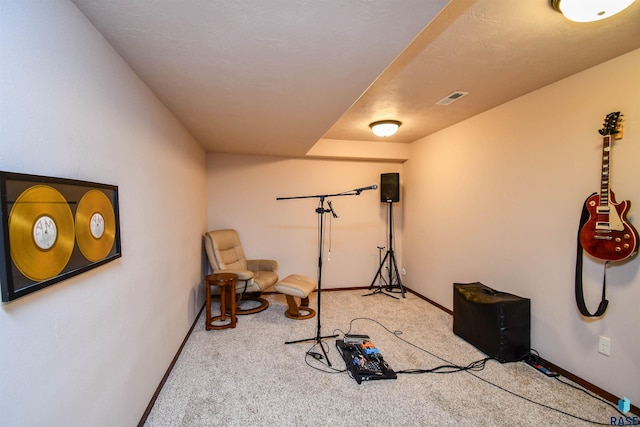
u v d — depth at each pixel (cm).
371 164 450
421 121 324
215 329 295
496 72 206
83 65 114
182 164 264
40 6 91
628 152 180
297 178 427
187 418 174
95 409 120
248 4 107
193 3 106
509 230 265
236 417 176
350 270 448
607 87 190
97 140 124
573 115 211
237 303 370
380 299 399
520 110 252
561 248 220
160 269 201
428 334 290
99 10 111
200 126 270
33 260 83
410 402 190
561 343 220
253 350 255
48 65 95
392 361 239
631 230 174
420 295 408
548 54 182
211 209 403
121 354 143
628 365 181
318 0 104
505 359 236
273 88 184
